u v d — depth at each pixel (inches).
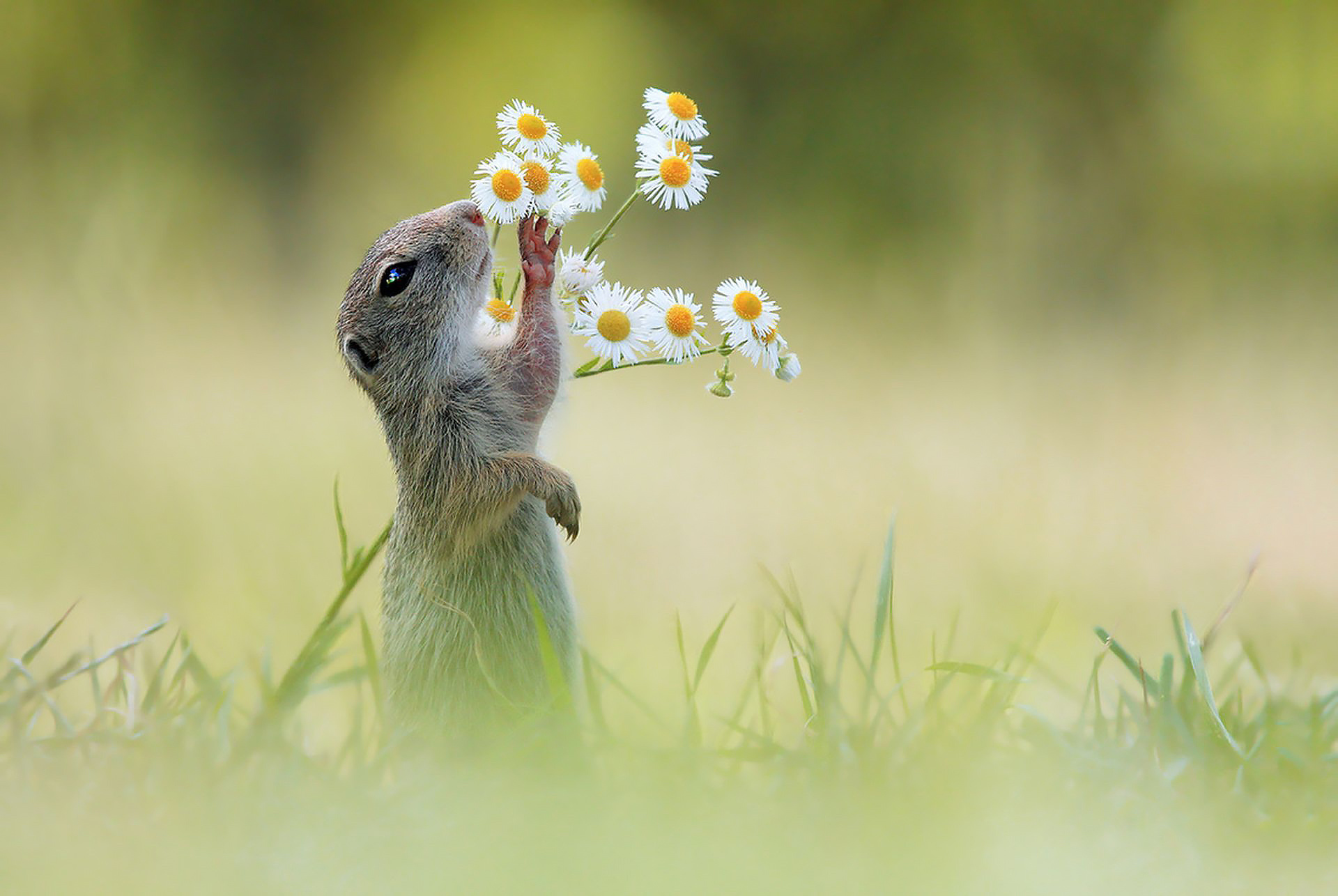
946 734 133.7
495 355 137.4
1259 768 133.4
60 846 131.3
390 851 131.4
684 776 132.9
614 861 131.0
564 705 134.4
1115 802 132.4
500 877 130.7
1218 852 131.6
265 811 132.2
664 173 137.0
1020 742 134.7
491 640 136.7
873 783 132.6
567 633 137.3
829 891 130.6
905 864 131.1
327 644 135.6
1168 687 134.5
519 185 136.6
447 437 136.9
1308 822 132.0
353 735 134.0
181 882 130.8
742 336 136.4
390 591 137.4
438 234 137.3
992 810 132.1
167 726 133.6
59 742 133.5
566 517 136.4
